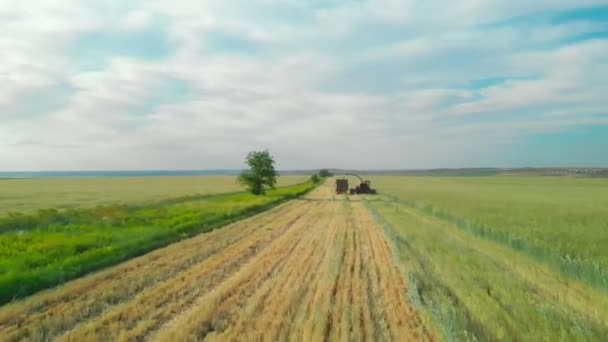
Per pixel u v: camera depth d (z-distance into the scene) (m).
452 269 10.70
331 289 8.84
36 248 12.59
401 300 8.11
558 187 73.62
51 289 8.78
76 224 19.02
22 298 8.19
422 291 8.70
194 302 8.12
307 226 20.09
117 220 20.20
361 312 7.43
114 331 6.59
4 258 11.35
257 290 8.84
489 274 10.17
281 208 30.97
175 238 15.88
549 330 6.61
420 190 60.34
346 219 23.28
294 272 10.47
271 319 7.08
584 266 10.05
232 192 56.81
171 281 9.58
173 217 22.23
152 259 12.05
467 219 20.75
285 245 14.62
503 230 16.89
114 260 11.70
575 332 6.47
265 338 6.28
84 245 13.28
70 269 10.33
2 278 8.79
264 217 24.41
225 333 6.51
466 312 7.38
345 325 6.76
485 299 8.17
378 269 10.87
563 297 8.36
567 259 11.09
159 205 31.89
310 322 6.88
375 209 29.47
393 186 77.62
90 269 10.70
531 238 15.23
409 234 17.05
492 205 31.75
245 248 13.99
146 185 82.69
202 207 28.64
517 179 127.06
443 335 6.33
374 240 15.86
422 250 13.37
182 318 7.17
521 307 7.69
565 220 21.64
